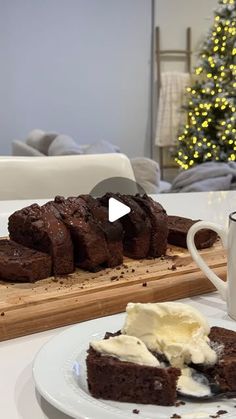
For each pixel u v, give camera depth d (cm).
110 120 582
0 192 175
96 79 568
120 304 92
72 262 103
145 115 594
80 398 61
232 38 443
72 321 87
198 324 66
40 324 84
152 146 598
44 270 100
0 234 133
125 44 572
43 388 62
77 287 95
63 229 102
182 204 170
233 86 438
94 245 103
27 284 97
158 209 115
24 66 539
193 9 579
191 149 470
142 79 586
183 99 573
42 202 168
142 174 310
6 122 544
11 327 81
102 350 63
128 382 62
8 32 528
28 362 75
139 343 63
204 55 472
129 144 594
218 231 91
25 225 104
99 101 574
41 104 553
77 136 573
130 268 107
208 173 342
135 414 59
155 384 61
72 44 553
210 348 65
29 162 177
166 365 63
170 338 65
